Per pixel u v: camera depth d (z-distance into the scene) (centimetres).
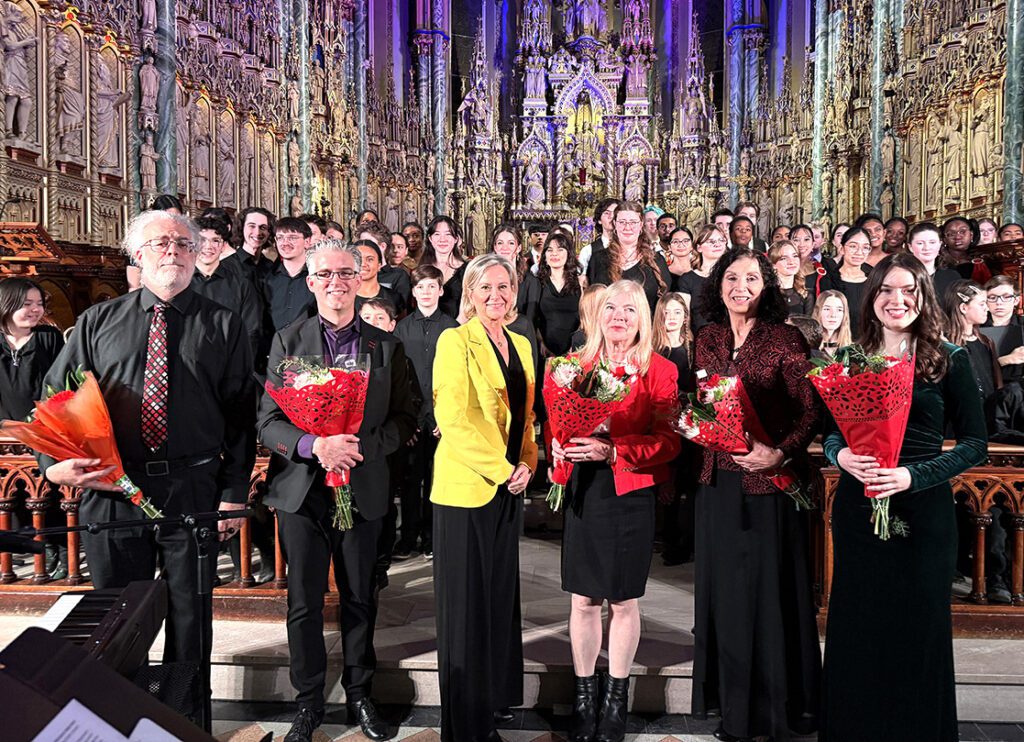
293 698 376
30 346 480
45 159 772
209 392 299
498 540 328
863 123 1409
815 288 600
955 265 670
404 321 516
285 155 1383
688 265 647
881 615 279
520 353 337
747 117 1967
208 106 1098
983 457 269
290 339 331
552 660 373
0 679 109
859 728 284
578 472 332
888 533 271
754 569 315
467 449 313
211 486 302
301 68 1435
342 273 326
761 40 1952
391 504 458
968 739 343
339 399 292
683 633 405
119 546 287
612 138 2067
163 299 293
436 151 2072
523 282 579
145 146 938
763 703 317
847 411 261
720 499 321
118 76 899
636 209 551
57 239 785
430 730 348
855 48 1445
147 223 290
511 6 2231
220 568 490
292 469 322
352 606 340
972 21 1015
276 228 519
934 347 273
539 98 2094
